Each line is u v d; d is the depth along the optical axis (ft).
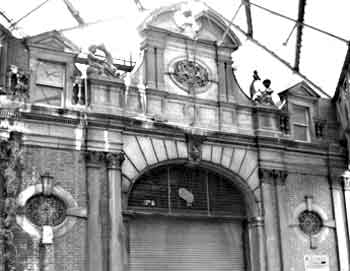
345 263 80.79
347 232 82.53
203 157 75.10
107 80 71.41
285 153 81.41
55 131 66.95
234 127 78.59
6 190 62.13
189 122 75.61
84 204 66.44
